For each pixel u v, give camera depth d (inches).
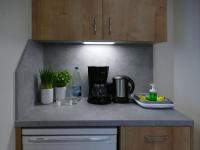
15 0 53.2
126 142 51.6
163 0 62.5
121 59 77.5
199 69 78.2
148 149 51.8
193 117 79.6
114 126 52.2
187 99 79.0
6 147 51.1
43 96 66.9
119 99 70.2
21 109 54.1
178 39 77.6
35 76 66.7
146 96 70.4
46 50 76.4
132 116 54.7
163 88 78.2
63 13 60.3
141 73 77.8
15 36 52.5
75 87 75.2
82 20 60.7
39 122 50.8
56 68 76.7
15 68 51.5
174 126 51.8
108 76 77.8
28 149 51.3
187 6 77.0
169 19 77.0
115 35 61.5
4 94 50.8
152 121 51.4
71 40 62.7
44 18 60.1
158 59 77.8
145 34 62.3
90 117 53.6
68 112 58.4
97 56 77.3
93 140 51.4
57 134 51.5
